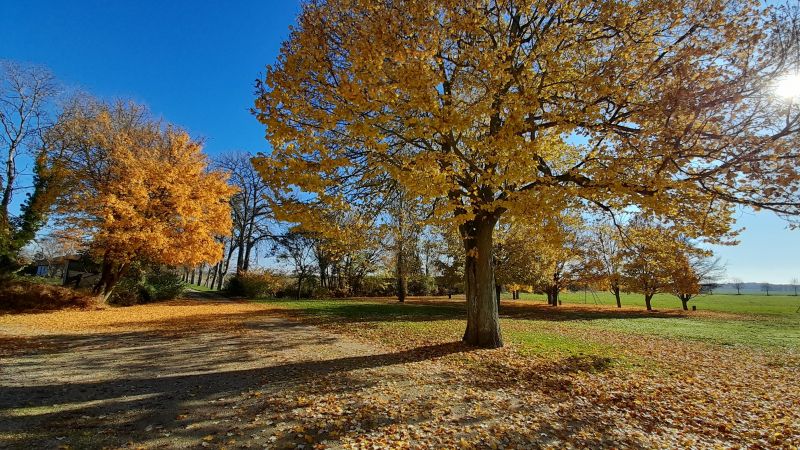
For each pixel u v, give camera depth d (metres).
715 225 7.16
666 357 10.19
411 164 7.76
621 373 8.20
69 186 20.25
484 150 6.94
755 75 5.89
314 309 22.44
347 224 10.66
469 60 8.07
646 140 6.89
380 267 34.69
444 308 24.12
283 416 5.31
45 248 32.66
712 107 6.14
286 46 8.07
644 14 7.50
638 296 53.06
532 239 18.92
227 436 4.66
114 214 18.84
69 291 20.02
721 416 5.90
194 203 20.52
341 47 8.05
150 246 19.31
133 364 8.45
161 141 22.80
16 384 6.70
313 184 7.05
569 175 7.76
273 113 7.14
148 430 4.82
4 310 17.28
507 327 15.51
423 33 6.99
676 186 6.56
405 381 7.19
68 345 10.59
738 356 10.70
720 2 6.96
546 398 6.45
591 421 5.52
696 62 6.57
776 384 7.77
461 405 5.95
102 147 20.80
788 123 5.83
